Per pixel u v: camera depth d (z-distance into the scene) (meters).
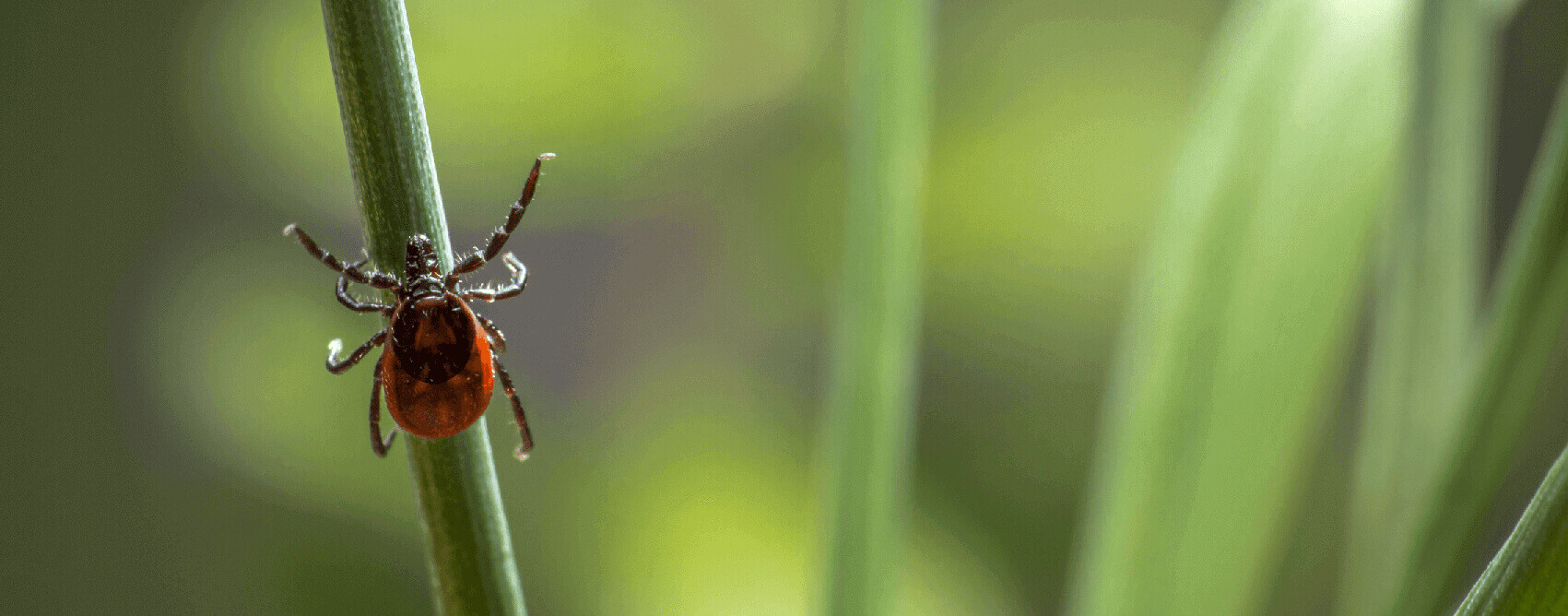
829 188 0.11
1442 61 0.06
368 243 0.05
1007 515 0.10
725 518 0.09
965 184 0.10
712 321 0.11
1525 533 0.05
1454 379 0.06
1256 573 0.06
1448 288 0.06
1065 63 0.10
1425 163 0.06
